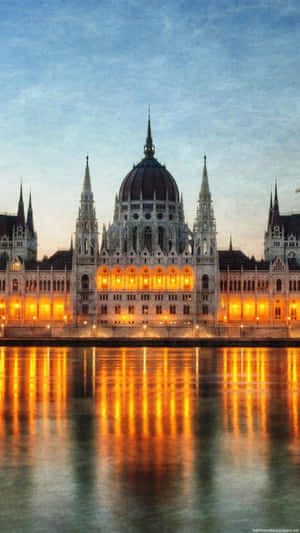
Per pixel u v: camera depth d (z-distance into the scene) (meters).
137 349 147.88
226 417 49.22
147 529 25.91
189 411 52.03
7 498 29.34
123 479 32.09
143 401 57.56
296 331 185.38
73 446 38.84
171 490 30.41
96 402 56.84
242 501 28.98
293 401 57.88
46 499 29.20
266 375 82.12
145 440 40.59
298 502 28.88
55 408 53.34
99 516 27.19
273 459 35.91
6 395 61.56
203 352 134.88
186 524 26.41
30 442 39.94
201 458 36.06
